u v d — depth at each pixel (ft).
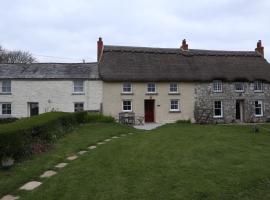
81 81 101.24
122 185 25.61
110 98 101.40
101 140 50.14
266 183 25.91
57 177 27.99
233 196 23.20
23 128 36.27
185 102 107.14
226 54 121.60
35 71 103.60
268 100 114.83
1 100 99.30
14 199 23.11
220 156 35.58
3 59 188.44
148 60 110.32
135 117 102.32
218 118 109.40
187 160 33.60
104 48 111.86
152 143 44.78
